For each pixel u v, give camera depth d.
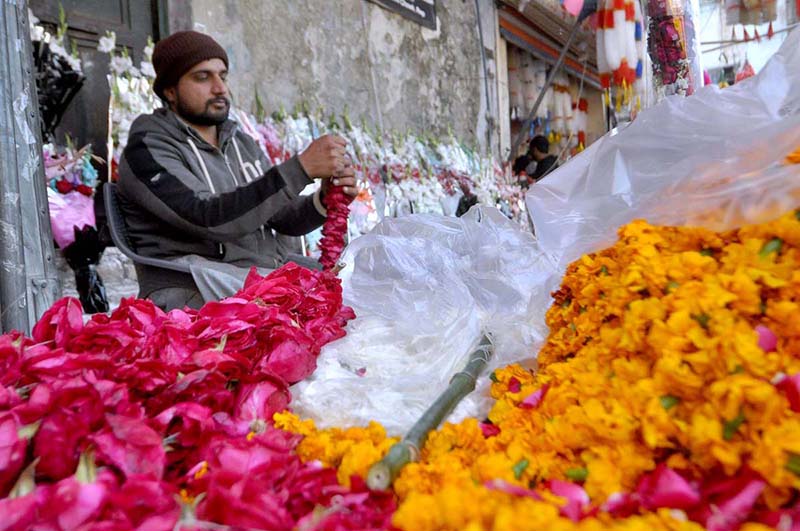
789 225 0.61
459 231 1.40
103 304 2.45
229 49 3.49
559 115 7.51
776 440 0.50
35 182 1.34
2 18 1.29
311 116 3.86
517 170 6.30
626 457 0.56
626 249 0.70
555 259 1.13
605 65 3.86
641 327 0.61
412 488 0.56
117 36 2.91
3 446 0.56
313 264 2.28
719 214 0.68
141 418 0.64
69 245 2.31
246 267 2.11
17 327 1.29
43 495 0.54
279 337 0.83
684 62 3.56
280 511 0.53
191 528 0.52
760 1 4.97
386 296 1.17
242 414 0.75
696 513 0.53
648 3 3.55
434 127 5.43
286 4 3.89
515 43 6.73
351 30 4.47
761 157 0.68
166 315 0.94
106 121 2.85
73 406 0.61
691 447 0.54
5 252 1.29
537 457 0.60
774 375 0.53
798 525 0.49
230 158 2.32
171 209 1.91
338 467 0.63
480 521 0.48
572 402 0.64
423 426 0.67
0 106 1.28
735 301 0.58
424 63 5.30
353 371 0.91
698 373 0.54
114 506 0.54
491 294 1.21
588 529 0.47
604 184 0.90
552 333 0.87
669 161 0.83
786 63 0.76
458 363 0.90
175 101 2.21
